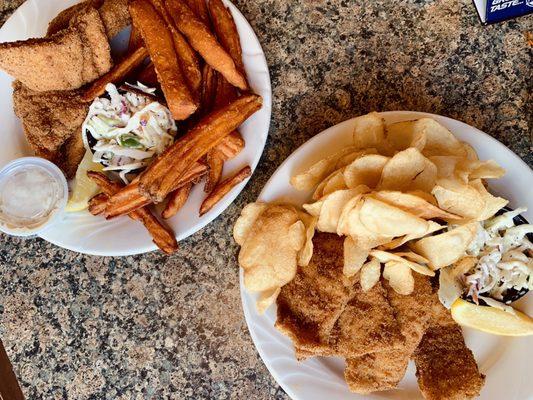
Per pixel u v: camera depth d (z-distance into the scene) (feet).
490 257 1.67
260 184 1.86
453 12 1.80
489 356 1.73
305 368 1.73
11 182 1.77
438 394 1.64
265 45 1.87
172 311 1.90
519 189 1.66
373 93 1.82
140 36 1.78
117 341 1.93
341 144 1.69
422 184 1.54
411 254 1.58
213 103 1.79
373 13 1.83
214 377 1.89
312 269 1.69
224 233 1.88
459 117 1.80
